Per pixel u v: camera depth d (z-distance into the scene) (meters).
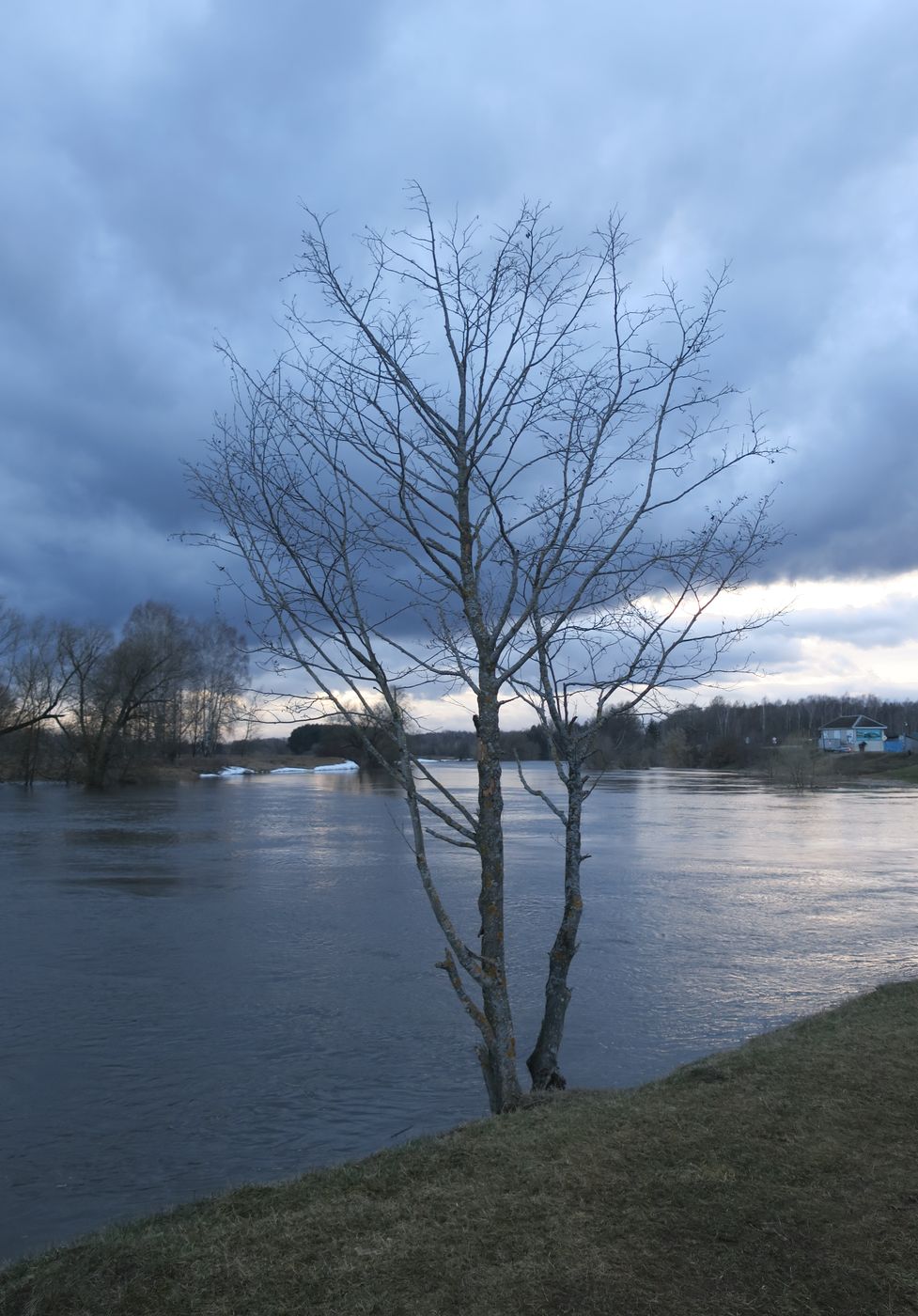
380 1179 5.28
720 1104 6.38
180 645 61.34
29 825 36.62
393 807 46.38
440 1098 9.12
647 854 28.61
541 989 13.07
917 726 144.25
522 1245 4.47
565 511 7.75
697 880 23.09
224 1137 8.23
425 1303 4.00
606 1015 11.73
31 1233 6.57
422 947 15.54
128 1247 4.61
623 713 8.27
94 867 25.03
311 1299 4.06
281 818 40.34
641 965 14.26
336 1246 4.49
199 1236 4.68
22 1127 8.43
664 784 74.19
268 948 15.38
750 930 16.94
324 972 13.88
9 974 13.77
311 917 17.98
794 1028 8.85
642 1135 5.82
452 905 19.27
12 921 17.62
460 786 67.50
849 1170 5.27
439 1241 4.51
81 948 15.45
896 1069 7.11
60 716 59.38
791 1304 4.04
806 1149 5.58
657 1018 11.62
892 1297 4.09
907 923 17.61
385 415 7.52
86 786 60.97
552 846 30.33
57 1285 4.31
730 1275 4.23
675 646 8.09
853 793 62.91
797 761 70.94
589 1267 4.27
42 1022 11.49
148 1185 7.32
